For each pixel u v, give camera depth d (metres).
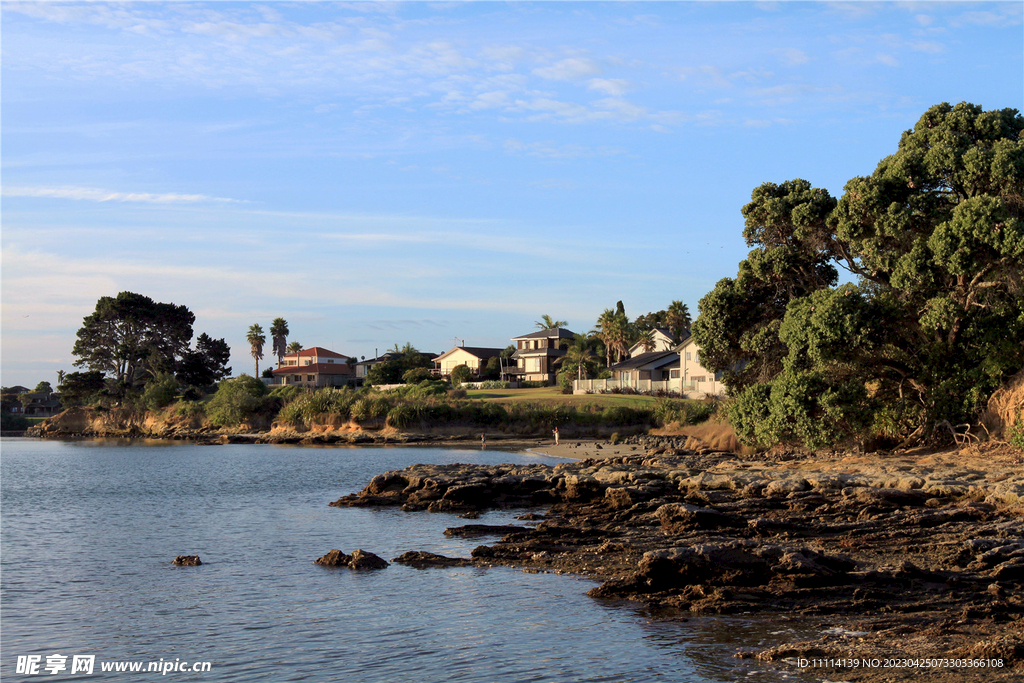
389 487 38.59
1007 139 36.56
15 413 175.62
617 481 34.38
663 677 12.43
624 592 17.56
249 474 54.19
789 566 17.20
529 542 24.02
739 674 12.31
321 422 95.44
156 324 131.38
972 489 25.53
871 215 38.69
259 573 22.11
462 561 22.12
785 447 45.44
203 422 111.62
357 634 15.77
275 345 185.00
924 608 15.34
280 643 15.45
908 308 39.44
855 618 14.94
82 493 45.12
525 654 13.98
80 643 16.09
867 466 32.16
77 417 124.50
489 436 85.88
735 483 30.67
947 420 36.84
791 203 44.09
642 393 96.44
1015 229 32.25
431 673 13.27
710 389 88.31
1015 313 35.81
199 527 31.38
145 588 20.91
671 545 22.59
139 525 32.41
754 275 46.22
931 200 37.66
